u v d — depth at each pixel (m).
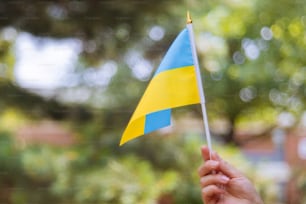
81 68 4.76
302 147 6.11
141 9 4.50
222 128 6.66
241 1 5.77
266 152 6.54
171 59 1.90
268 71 5.98
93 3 4.45
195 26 5.33
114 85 4.74
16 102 4.75
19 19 4.52
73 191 4.34
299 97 6.11
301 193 5.16
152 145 4.60
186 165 4.61
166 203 4.54
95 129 4.62
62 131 4.82
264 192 4.93
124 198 4.27
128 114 4.67
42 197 4.38
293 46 5.94
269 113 6.45
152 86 1.89
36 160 4.37
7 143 4.45
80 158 4.46
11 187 4.38
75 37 4.65
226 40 5.95
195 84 1.88
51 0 4.45
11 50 4.70
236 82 6.06
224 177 1.77
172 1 4.56
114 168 4.35
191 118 5.97
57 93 4.77
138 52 4.79
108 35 4.63
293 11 5.91
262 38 6.06
